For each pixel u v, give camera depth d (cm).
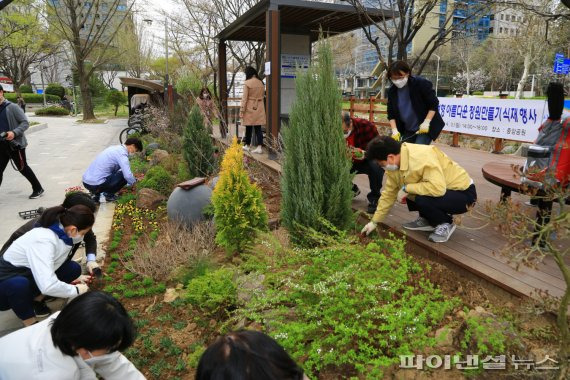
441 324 279
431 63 4375
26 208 689
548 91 365
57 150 1337
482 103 973
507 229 232
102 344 192
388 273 284
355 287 277
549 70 3291
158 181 750
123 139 1666
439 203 368
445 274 343
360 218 475
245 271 397
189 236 491
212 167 781
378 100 1230
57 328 194
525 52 2247
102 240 544
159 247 475
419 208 390
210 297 346
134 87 1948
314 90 392
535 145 367
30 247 321
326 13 883
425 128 459
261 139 906
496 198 535
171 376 292
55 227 330
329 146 386
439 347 257
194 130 792
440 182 349
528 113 853
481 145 1094
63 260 346
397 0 938
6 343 219
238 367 115
